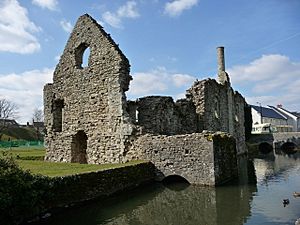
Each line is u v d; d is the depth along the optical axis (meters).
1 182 9.23
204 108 29.09
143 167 17.42
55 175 11.98
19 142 53.34
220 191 15.99
